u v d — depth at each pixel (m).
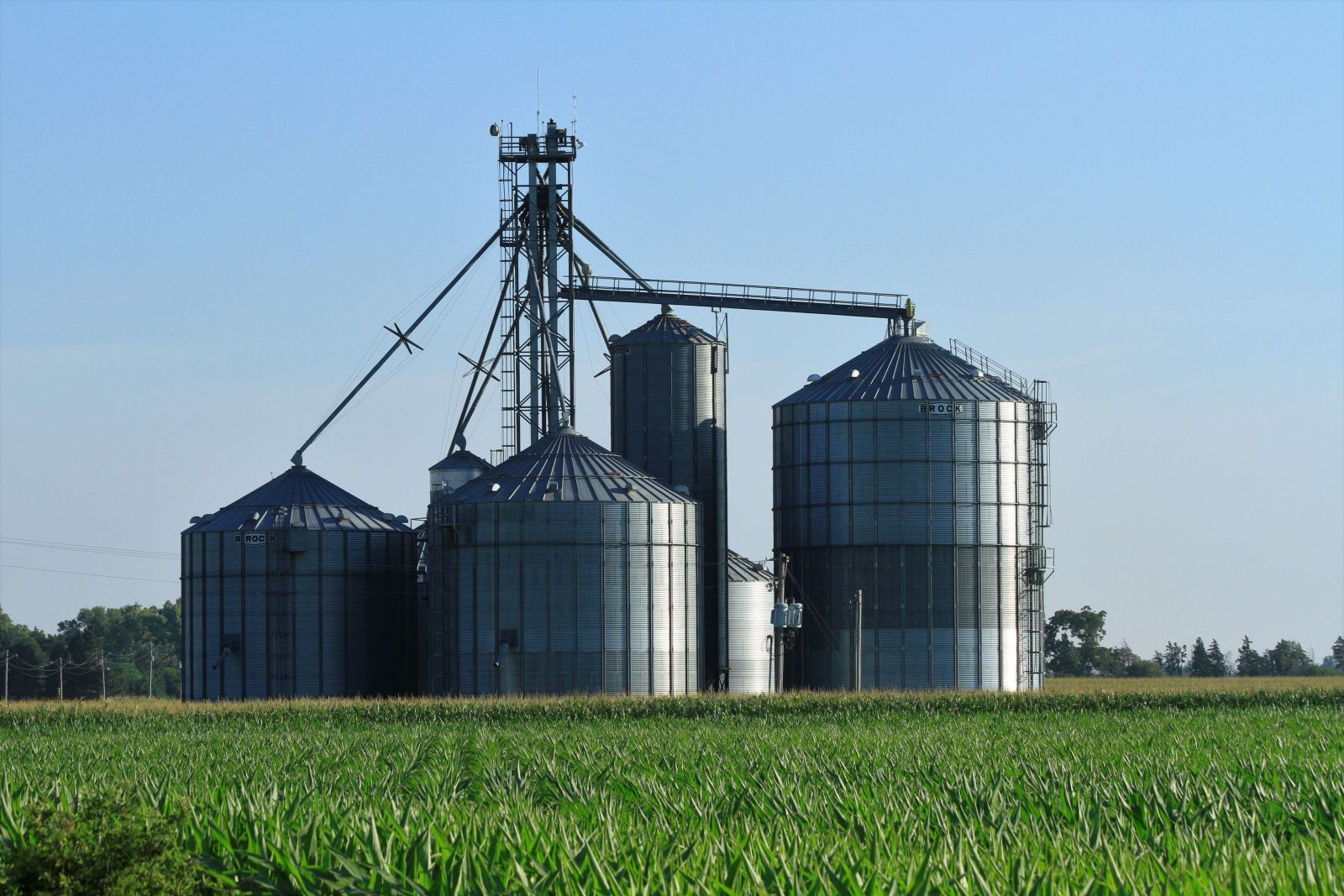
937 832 31.98
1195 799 37.66
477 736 68.12
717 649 113.19
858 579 113.38
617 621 103.56
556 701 93.44
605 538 103.94
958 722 78.75
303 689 111.00
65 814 24.31
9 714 89.06
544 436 112.38
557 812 34.62
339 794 38.78
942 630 112.56
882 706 92.25
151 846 24.00
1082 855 28.44
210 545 112.50
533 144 114.00
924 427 113.56
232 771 48.56
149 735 73.81
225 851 28.67
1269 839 30.73
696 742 61.38
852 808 35.72
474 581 104.12
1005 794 38.91
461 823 31.16
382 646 113.75
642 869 26.27
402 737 68.75
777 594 111.50
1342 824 33.38
